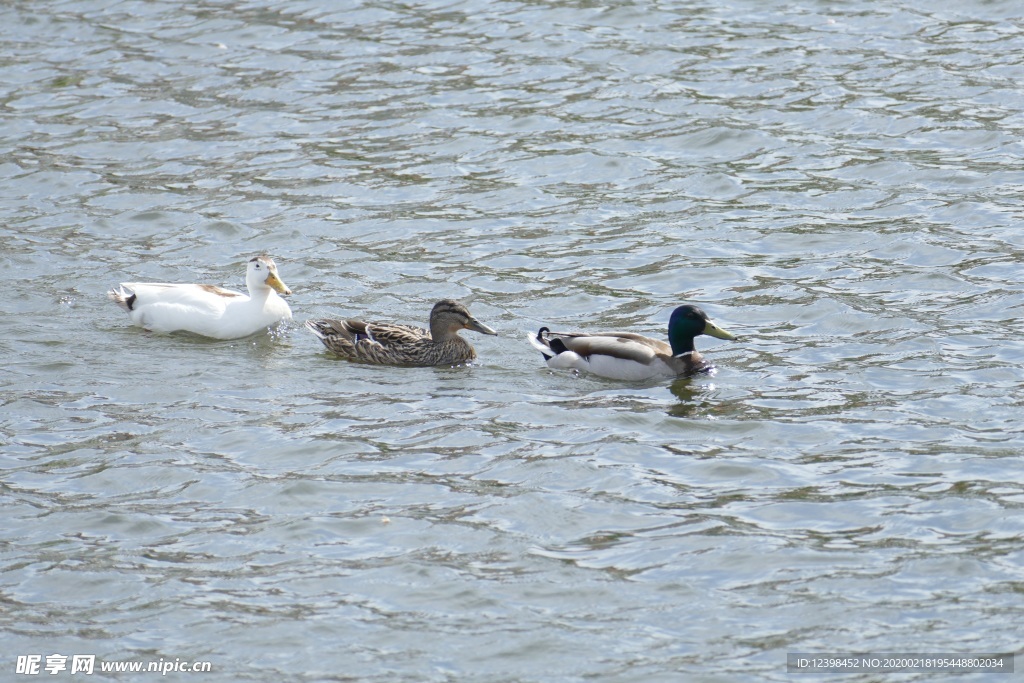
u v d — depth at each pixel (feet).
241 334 62.18
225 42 103.71
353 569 42.75
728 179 79.46
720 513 45.52
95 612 40.83
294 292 67.05
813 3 107.45
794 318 62.54
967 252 68.54
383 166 83.10
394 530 44.88
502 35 103.35
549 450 50.47
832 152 82.53
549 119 88.79
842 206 75.51
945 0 106.63
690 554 43.09
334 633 39.52
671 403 54.49
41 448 51.19
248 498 47.24
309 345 61.98
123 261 70.69
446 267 69.67
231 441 51.57
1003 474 47.26
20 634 39.73
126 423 53.26
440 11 108.88
